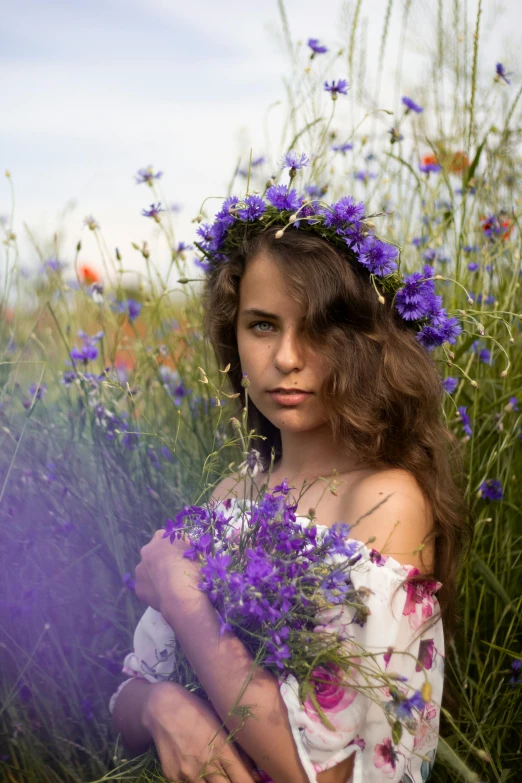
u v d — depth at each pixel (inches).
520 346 77.0
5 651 59.6
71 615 64.6
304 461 55.2
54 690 58.3
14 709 54.8
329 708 43.0
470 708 57.1
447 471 55.4
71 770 53.6
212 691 44.2
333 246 52.4
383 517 47.5
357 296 52.0
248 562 44.3
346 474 52.6
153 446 73.4
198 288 80.0
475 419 70.5
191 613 46.2
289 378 50.8
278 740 42.7
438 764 58.7
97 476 71.9
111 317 79.2
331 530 42.6
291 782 43.1
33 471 66.9
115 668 63.3
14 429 68.8
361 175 86.3
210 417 76.6
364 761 44.2
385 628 43.9
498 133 81.3
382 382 52.2
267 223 53.7
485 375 76.8
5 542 63.2
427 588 49.5
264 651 43.6
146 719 48.4
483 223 82.8
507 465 69.9
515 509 68.3
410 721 44.1
